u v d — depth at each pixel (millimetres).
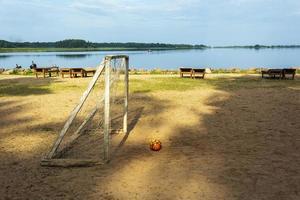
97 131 10945
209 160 8055
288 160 7969
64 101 16609
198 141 9742
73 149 9148
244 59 84750
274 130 10797
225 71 34344
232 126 11414
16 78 28641
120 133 10766
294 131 10633
